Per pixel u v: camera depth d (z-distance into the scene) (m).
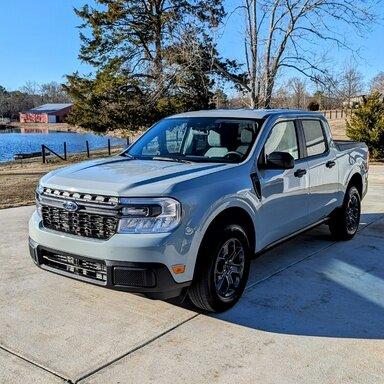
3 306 4.07
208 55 18.78
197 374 3.02
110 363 3.16
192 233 3.52
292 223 4.87
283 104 21.02
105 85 23.56
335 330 3.61
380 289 4.44
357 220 6.41
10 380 2.96
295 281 4.65
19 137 60.00
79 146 41.00
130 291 3.42
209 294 3.73
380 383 2.91
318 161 5.32
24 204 9.14
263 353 3.27
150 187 3.49
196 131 4.81
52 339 3.49
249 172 4.19
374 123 17.89
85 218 3.58
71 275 3.70
